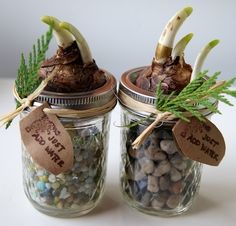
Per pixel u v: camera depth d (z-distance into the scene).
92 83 0.18
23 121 0.18
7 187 0.23
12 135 0.28
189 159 0.20
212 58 0.40
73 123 0.18
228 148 0.28
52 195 0.20
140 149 0.20
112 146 0.27
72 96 0.17
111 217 0.21
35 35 0.38
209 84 0.17
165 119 0.18
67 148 0.18
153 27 0.38
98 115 0.18
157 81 0.19
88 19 0.38
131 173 0.21
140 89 0.19
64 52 0.18
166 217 0.21
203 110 0.18
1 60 0.39
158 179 0.20
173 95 0.18
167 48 0.19
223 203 0.22
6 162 0.25
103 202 0.22
